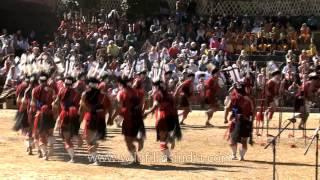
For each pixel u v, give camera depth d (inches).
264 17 3526.1
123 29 3233.3
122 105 1312.7
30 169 1229.7
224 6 3585.1
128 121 1307.8
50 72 1507.1
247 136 1408.7
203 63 2721.5
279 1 3592.5
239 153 1460.4
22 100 1448.1
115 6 3535.9
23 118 1440.7
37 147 1441.9
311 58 2965.1
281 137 1850.4
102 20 3351.4
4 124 2039.9
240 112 1411.2
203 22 3390.7
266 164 1359.5
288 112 2502.5
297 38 3196.4
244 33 3159.5
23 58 1632.6
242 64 2613.2
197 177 1178.0
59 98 1355.8
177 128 1386.6
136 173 1208.2
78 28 3189.0
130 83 1321.4
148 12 3506.4
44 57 1690.5
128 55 2773.1
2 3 3297.2
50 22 3390.7
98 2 3538.4
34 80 1432.1
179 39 3051.2
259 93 2102.6
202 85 2564.0
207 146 1620.3
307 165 1354.6
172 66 2630.4
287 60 2760.8
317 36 3228.3
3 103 2534.5
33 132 1401.3
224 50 3034.0
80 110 1322.6
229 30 3169.3
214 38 3038.9
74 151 1486.2
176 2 3528.5
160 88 1371.8
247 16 3521.2
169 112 1369.3
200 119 2299.5
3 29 3080.7
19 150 1499.8
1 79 2662.4
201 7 3565.5
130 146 1314.0
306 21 3454.7
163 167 1290.6
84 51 3006.9
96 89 1317.7
